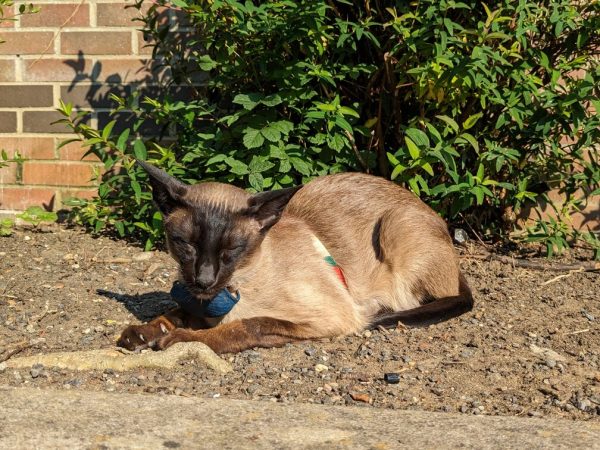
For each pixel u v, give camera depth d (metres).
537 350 3.38
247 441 2.74
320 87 4.05
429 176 4.10
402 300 3.66
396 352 3.35
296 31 3.81
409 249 3.64
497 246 4.20
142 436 2.76
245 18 3.83
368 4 3.96
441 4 3.79
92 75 4.30
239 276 3.37
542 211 4.29
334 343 3.42
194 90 4.18
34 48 4.30
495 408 3.08
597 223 4.31
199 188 3.34
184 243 3.30
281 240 3.47
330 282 3.49
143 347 3.32
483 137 4.09
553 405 3.10
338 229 3.64
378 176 4.02
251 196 3.34
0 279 3.76
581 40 3.96
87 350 3.30
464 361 3.30
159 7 4.23
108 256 3.98
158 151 4.10
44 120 4.32
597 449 2.71
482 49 3.77
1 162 4.28
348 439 2.77
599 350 3.39
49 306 3.58
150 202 4.05
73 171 4.33
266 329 3.36
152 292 3.72
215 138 3.96
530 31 3.95
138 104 4.28
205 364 3.23
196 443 2.72
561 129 4.07
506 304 3.70
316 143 3.88
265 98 3.86
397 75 4.04
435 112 4.06
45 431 2.78
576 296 3.78
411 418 2.95
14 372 3.18
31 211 4.20
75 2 4.27
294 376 3.21
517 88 3.91
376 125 4.07
